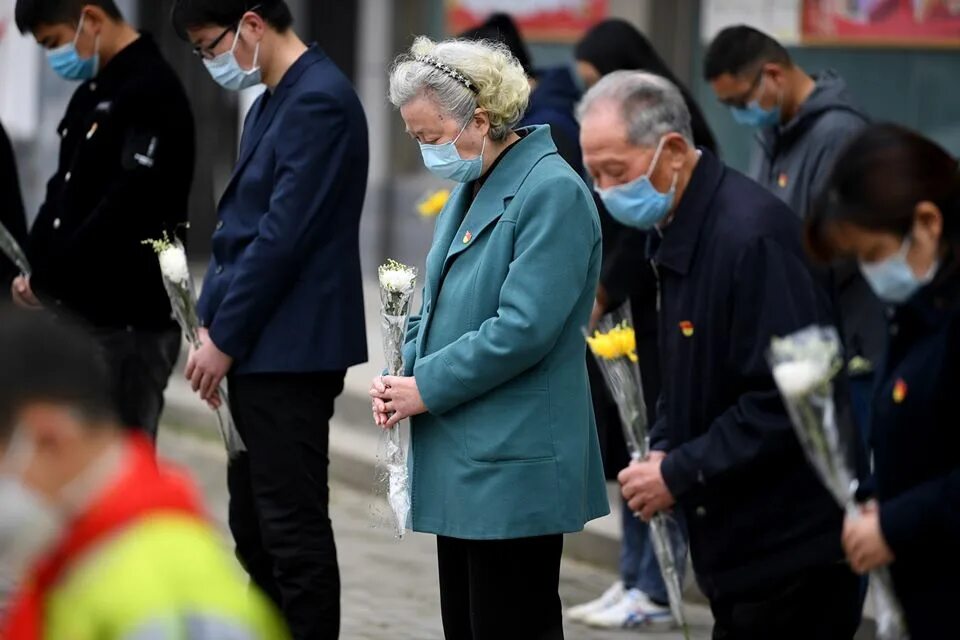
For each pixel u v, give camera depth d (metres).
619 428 20.09
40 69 42.28
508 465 14.11
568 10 38.06
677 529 14.72
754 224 13.35
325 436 17.81
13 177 22.36
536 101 21.72
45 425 7.95
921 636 11.08
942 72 30.73
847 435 12.94
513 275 13.95
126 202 19.58
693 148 14.24
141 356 20.25
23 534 7.96
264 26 17.62
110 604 7.50
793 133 20.58
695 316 13.60
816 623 13.42
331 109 17.38
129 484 7.91
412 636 20.91
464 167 14.33
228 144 49.81
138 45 20.16
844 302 19.12
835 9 31.98
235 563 22.31
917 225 10.62
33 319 8.18
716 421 13.35
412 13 42.34
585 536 24.78
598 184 14.62
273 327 17.31
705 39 33.94
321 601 17.38
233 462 18.42
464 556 15.14
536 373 14.23
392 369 15.07
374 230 42.81
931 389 10.79
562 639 14.71
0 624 8.85
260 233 17.19
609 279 19.38
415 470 14.71
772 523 13.24
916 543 10.84
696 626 21.28
